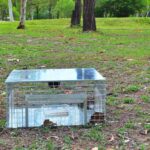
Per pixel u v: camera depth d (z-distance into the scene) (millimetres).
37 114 3787
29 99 3752
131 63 7480
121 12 35000
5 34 14109
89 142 3455
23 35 13609
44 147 3348
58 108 3805
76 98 3773
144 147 3324
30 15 42781
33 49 9711
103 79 3793
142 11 36406
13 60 7949
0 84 5668
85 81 3752
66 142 3451
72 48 9961
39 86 4660
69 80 3717
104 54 8828
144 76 6203
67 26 20203
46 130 3701
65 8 41844
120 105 4535
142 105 4555
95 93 3836
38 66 7340
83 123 3807
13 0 40906
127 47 10289
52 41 11602
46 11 45375
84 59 8117
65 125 3795
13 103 3781
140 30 17922
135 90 5258
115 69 6895
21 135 3617
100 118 3850
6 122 3832
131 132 3664
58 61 7906
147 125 3795
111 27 20953
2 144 3428
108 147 3357
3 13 43406
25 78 3818
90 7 15273
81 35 13617
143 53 8984
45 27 19234
